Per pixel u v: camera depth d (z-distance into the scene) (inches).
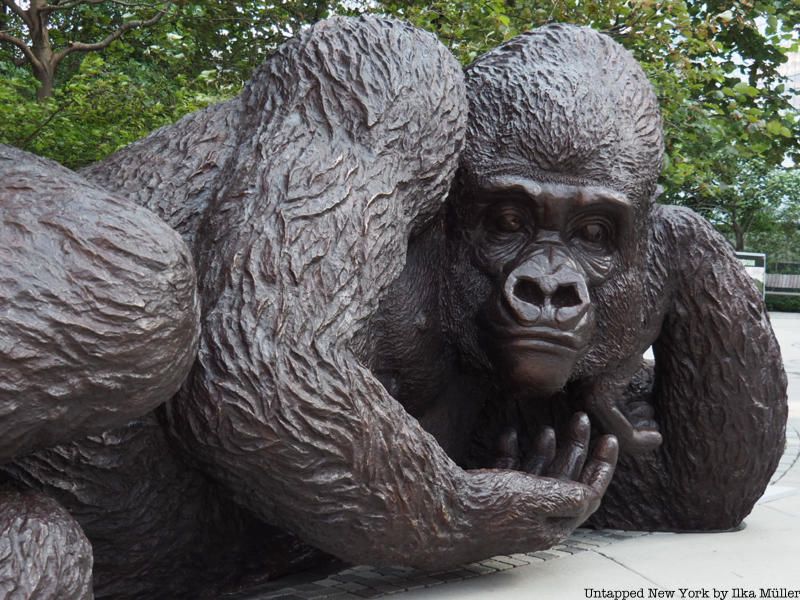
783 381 132.6
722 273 127.8
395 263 91.1
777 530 137.3
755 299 129.5
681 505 134.0
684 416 130.6
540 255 102.5
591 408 117.7
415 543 91.0
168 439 86.7
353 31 98.8
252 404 79.7
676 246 127.4
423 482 90.0
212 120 99.2
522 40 110.4
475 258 106.6
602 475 110.5
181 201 93.4
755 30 296.0
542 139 102.5
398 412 88.9
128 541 90.6
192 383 80.8
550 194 102.0
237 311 81.7
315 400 81.4
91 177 95.2
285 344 81.4
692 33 253.1
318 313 83.7
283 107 94.9
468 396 120.3
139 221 70.6
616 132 104.3
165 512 92.0
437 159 97.0
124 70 374.9
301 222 85.8
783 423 133.3
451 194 107.3
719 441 129.4
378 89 95.0
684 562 118.0
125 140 284.0
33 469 83.6
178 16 316.5
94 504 86.7
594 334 108.8
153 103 293.0
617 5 229.5
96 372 66.7
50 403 65.6
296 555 109.3
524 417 126.0
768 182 1119.0
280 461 81.3
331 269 85.4
